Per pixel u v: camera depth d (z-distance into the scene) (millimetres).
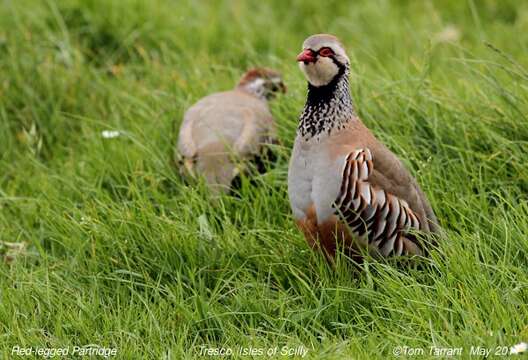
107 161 12328
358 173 9477
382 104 11891
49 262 10711
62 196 11812
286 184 11250
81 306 9492
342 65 9750
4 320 9523
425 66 12430
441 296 9023
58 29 15688
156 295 9695
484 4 18266
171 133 12648
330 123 9742
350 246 9633
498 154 11000
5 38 14773
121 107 13500
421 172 10867
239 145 11602
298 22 18188
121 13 16078
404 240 9719
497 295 8859
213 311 9344
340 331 9148
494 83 11414
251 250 10281
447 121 11492
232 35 16359
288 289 9805
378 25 17312
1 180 12609
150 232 10555
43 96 14055
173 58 15273
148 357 8844
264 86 13078
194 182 11562
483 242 9758
